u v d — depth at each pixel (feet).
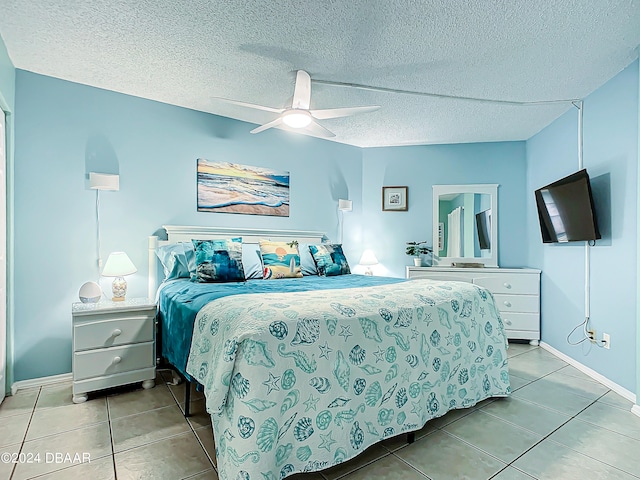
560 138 11.68
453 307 7.20
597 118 9.67
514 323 13.03
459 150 15.01
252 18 6.80
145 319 8.66
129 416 7.24
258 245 11.50
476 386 7.45
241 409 4.54
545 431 6.70
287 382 4.84
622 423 7.02
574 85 9.50
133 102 10.39
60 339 9.23
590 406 7.79
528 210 14.12
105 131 9.94
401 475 5.39
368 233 15.60
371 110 8.84
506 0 6.19
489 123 12.52
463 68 8.69
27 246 8.84
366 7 6.44
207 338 5.69
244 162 12.48
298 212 13.83
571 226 10.26
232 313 5.45
